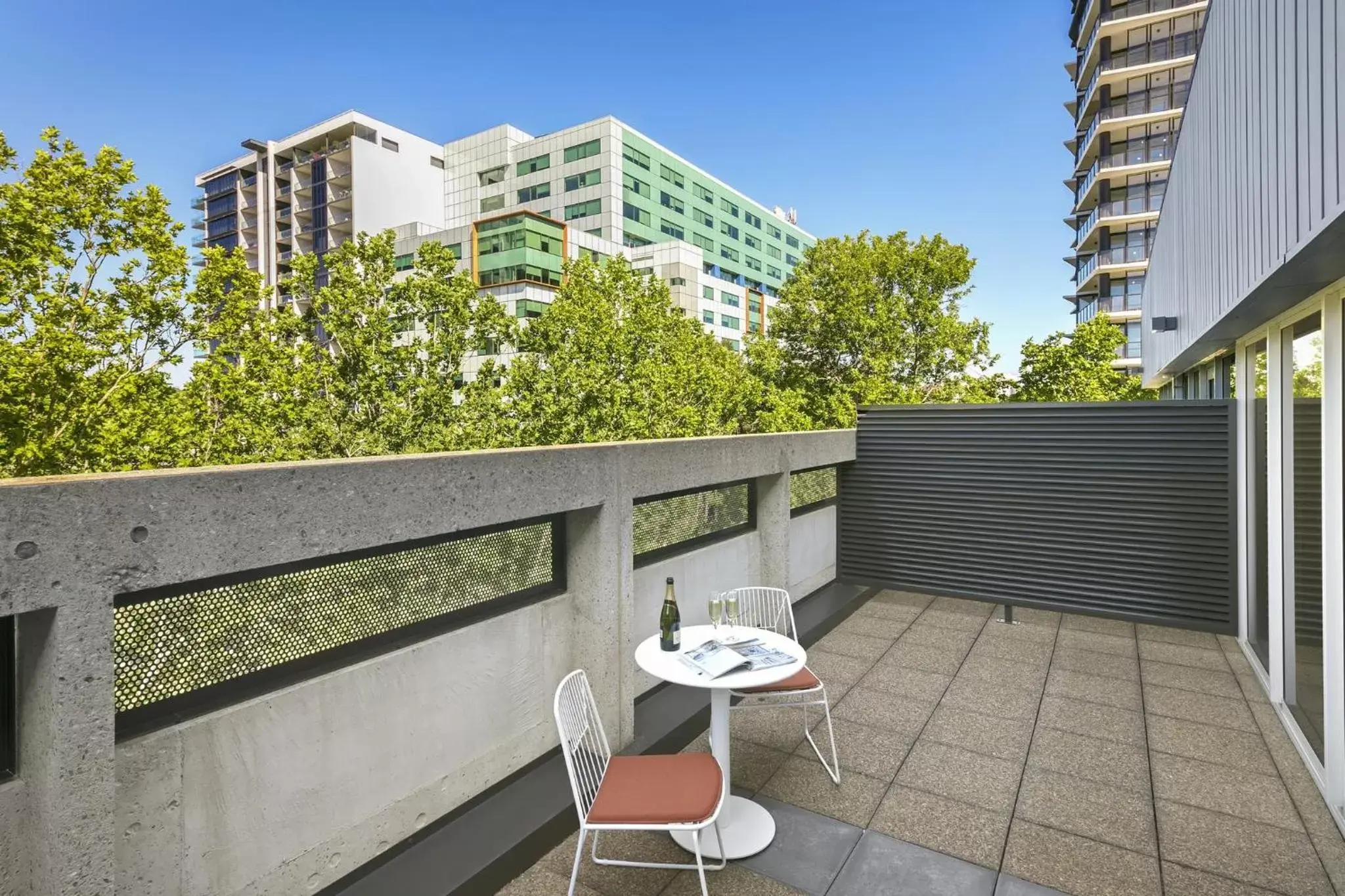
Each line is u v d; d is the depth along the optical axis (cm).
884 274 2406
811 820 337
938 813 343
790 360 2416
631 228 5875
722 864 293
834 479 777
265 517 213
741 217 7456
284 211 6962
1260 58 340
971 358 2358
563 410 2009
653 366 2227
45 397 1305
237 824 228
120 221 1491
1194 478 611
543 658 363
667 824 245
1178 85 3922
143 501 184
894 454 739
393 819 283
